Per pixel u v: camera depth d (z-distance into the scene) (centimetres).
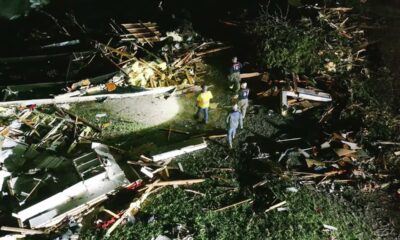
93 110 1931
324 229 1466
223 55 2319
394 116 1919
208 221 1475
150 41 2264
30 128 1798
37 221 1416
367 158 1731
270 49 2098
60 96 1925
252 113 1981
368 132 1823
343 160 1719
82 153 1675
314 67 2098
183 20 2439
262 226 1466
